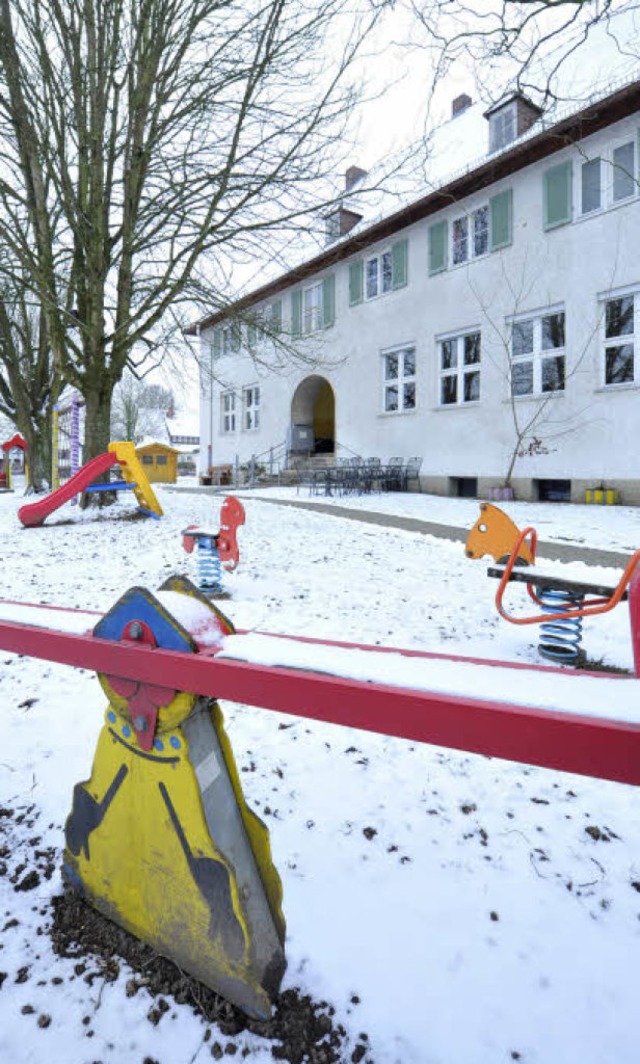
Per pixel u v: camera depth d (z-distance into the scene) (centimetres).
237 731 294
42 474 1853
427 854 204
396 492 1838
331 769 260
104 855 166
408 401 1864
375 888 187
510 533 454
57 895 182
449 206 1672
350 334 2020
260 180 942
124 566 682
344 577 630
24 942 165
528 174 1488
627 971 156
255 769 258
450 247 1684
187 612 141
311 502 1472
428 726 103
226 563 675
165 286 1007
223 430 2703
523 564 446
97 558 735
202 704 140
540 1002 148
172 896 151
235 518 648
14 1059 133
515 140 1533
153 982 152
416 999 148
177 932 151
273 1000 145
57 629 159
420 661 121
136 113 949
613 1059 133
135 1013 144
